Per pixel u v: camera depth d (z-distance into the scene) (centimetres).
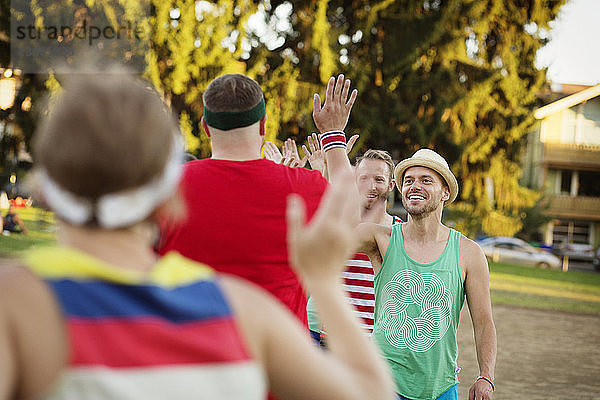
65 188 92
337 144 233
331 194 104
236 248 218
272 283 222
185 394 89
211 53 1811
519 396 680
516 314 1319
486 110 2169
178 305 93
